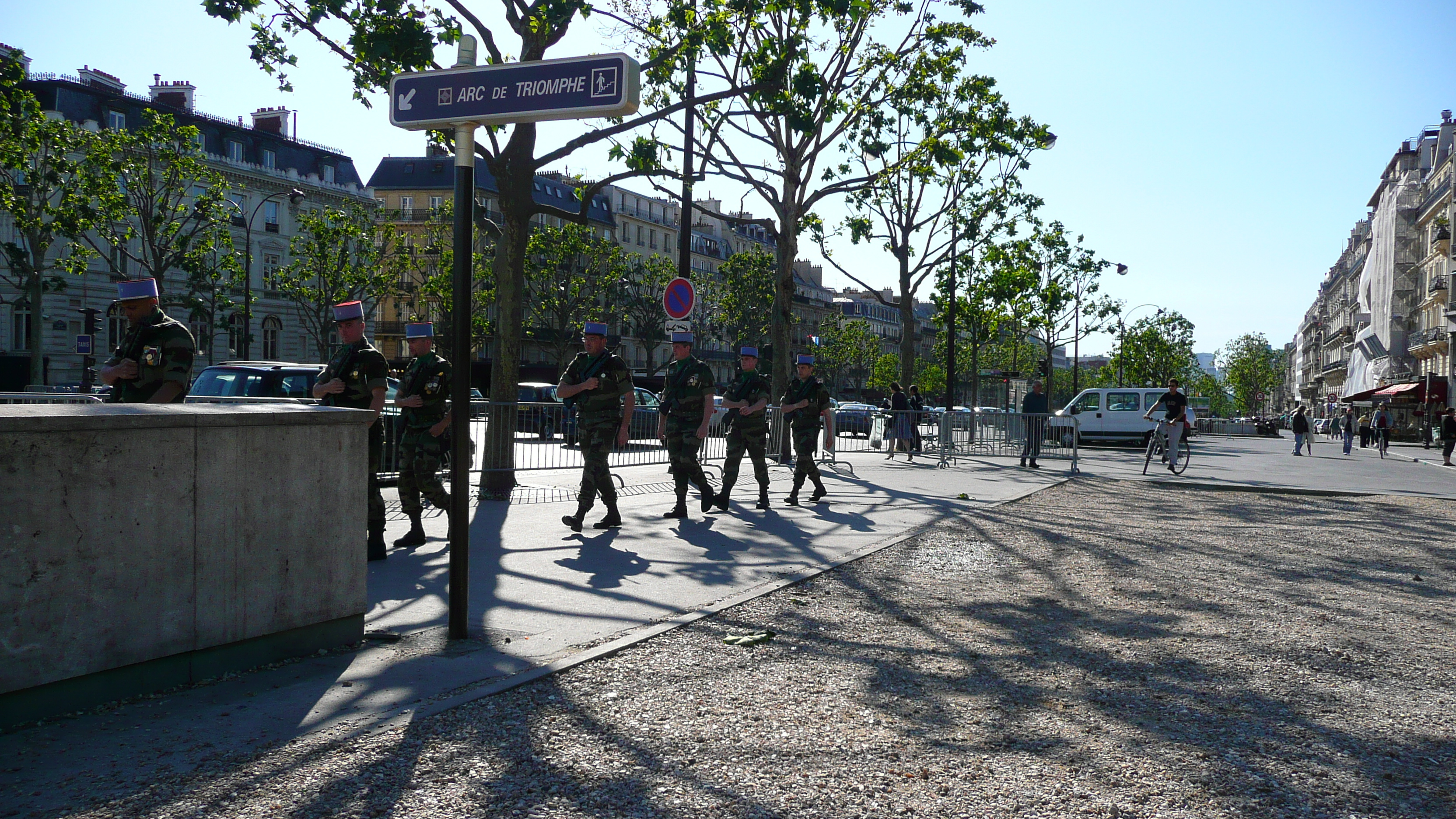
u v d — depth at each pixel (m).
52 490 3.45
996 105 21.97
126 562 3.69
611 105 4.32
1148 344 70.12
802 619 5.54
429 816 2.79
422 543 7.84
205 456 3.97
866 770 3.25
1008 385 34.44
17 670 3.37
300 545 4.39
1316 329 120.69
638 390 25.70
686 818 2.83
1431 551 8.84
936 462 20.28
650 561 7.27
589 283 61.97
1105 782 3.19
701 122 17.94
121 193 37.50
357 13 11.30
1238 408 130.12
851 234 28.55
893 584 6.72
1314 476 19.28
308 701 3.76
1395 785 3.23
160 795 2.87
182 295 49.00
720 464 16.77
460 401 4.71
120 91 51.34
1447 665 4.78
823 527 9.48
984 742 3.55
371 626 5.04
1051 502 12.70
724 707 3.88
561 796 2.96
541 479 13.26
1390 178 72.12
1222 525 10.56
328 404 6.89
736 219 19.27
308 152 59.62
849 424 29.81
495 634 4.91
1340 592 6.72
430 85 4.66
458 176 4.68
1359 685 4.40
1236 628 5.51
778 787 3.09
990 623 5.55
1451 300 48.97
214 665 4.03
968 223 28.64
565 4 11.54
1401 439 56.16
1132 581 7.01
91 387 32.84
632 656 4.60
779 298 19.44
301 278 50.03
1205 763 3.38
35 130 33.09
